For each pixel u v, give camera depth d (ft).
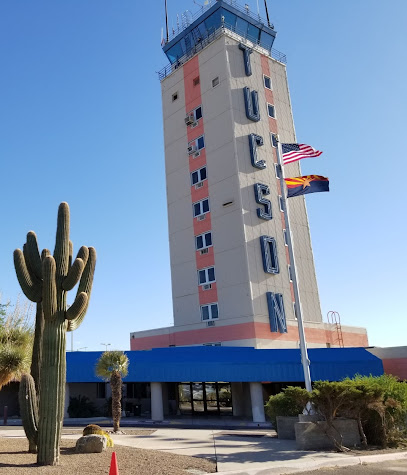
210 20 144.46
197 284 126.31
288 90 149.89
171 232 137.49
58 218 43.52
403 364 96.63
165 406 112.98
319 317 130.31
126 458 42.86
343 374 96.43
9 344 60.70
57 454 39.22
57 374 40.22
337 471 39.50
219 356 100.27
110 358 76.54
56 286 41.29
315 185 72.02
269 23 154.30
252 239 120.37
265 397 105.70
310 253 135.44
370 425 54.44
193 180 135.44
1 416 101.35
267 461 42.11
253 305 113.50
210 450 49.29
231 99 130.00
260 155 130.72
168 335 129.08
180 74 147.95
